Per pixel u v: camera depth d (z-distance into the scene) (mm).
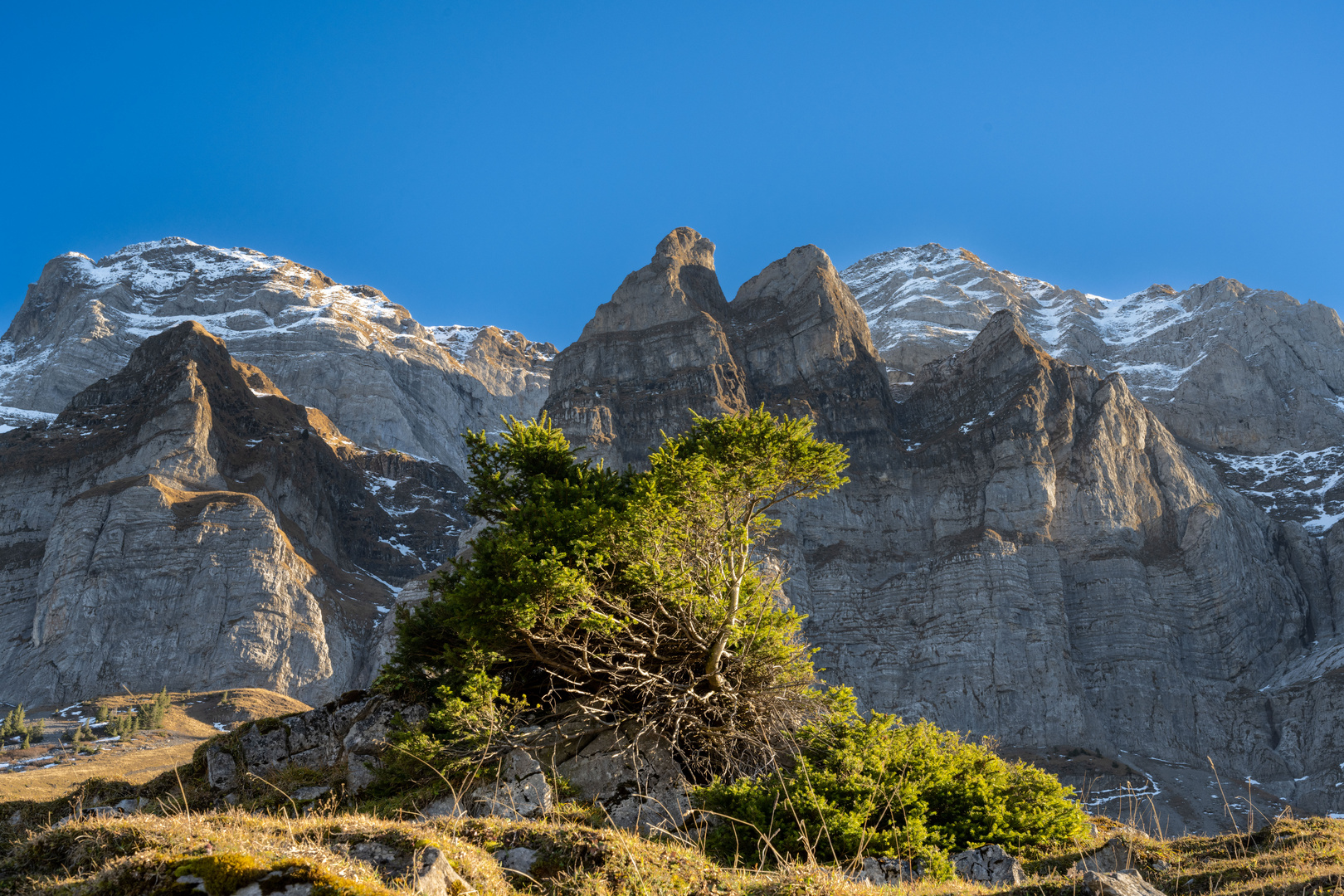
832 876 12125
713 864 12438
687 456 25344
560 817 19109
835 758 20656
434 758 21906
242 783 24062
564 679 24328
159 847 9141
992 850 17812
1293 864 14828
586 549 23828
